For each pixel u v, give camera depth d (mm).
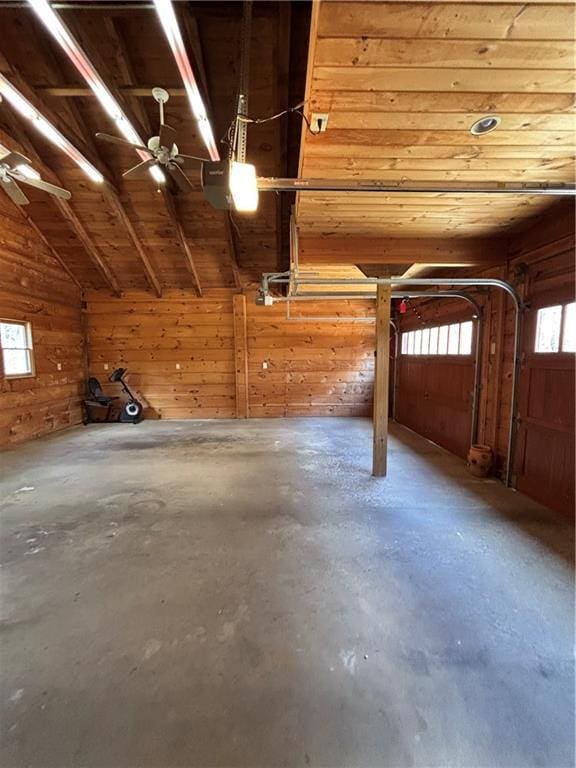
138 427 6664
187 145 4289
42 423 6039
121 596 2055
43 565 2352
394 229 3309
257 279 7023
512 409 3555
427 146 2045
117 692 1476
